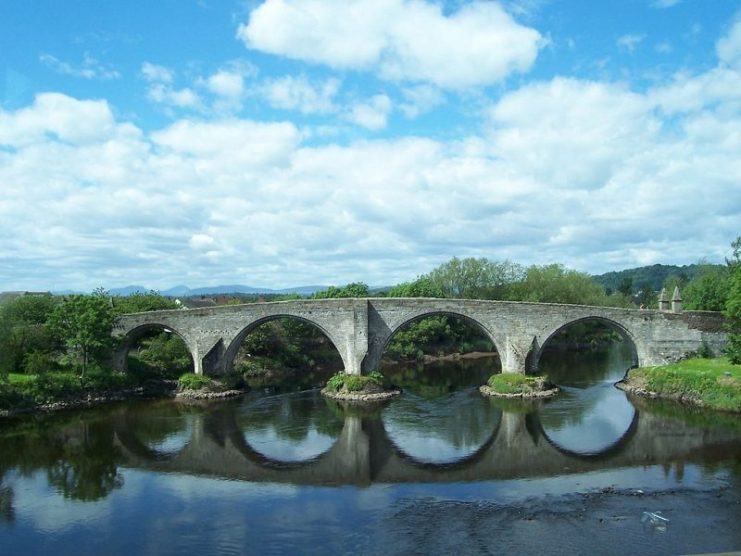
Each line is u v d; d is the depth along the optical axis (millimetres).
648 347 60781
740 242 67375
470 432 43969
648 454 36500
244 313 63375
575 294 96250
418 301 62125
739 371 52688
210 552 24031
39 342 60250
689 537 23984
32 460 37969
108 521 27625
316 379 74438
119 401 57906
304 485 32469
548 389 58562
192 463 37219
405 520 26719
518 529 25250
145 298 79188
